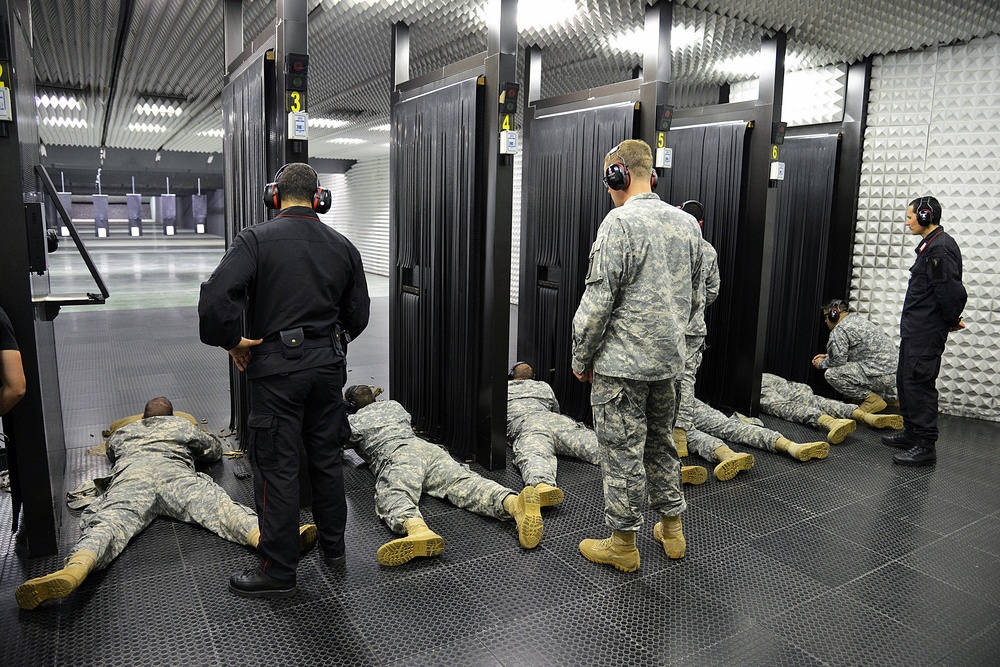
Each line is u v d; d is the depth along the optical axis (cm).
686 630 235
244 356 246
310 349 246
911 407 414
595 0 419
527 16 453
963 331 529
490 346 373
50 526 276
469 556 286
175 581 259
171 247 2561
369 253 1731
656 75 401
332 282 253
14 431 264
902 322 419
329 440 263
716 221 490
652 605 251
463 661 215
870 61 548
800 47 514
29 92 291
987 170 508
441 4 427
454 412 407
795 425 493
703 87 679
